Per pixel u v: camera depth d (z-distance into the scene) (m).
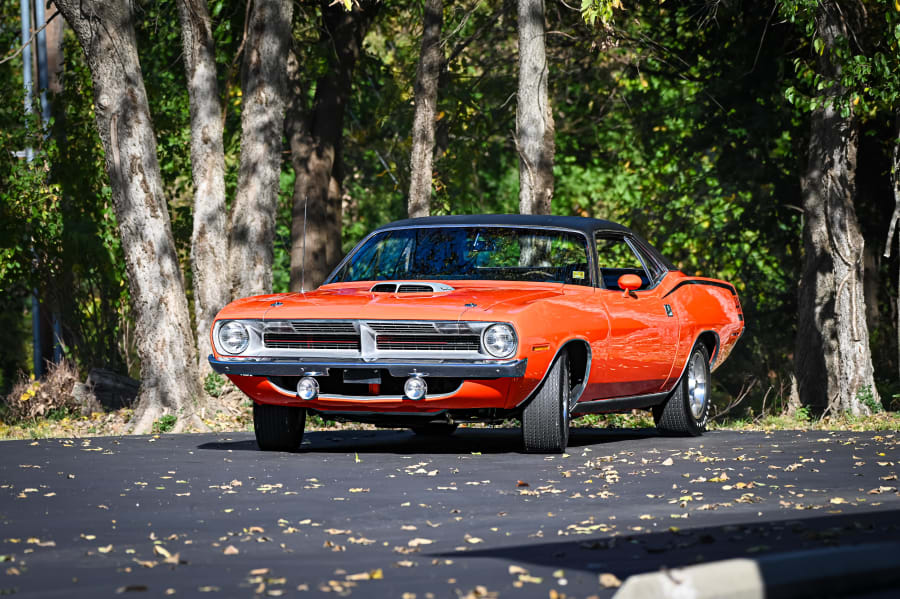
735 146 32.47
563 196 47.00
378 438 15.24
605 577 6.16
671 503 9.23
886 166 31.06
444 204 34.44
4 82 32.53
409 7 35.41
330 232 33.75
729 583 5.16
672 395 14.98
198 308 22.23
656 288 14.45
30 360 38.16
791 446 13.53
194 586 6.30
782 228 33.66
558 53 33.97
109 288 29.73
